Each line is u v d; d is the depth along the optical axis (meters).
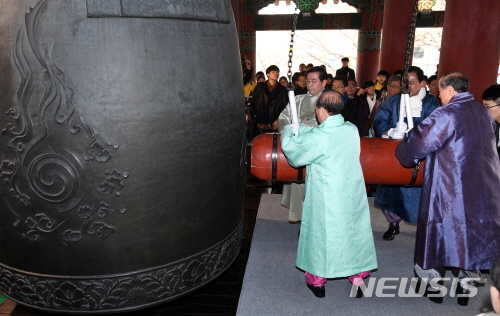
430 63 26.34
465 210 2.41
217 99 1.37
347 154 2.41
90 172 1.19
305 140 2.37
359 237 2.50
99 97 1.16
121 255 1.29
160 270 1.36
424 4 15.88
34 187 1.20
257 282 2.93
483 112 2.46
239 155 1.55
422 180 2.57
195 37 1.29
